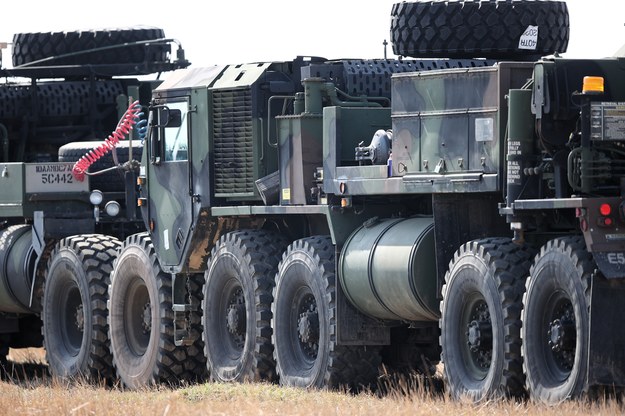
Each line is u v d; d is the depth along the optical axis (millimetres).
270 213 41875
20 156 57406
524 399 33906
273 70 43406
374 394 38281
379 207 39906
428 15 42250
